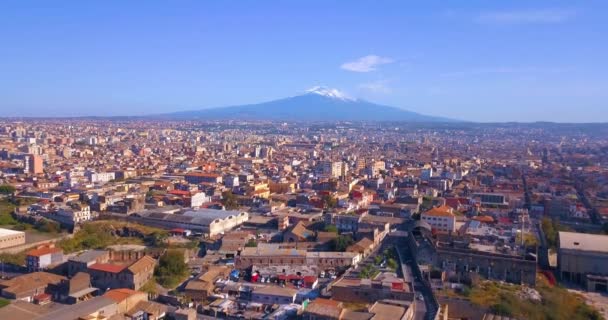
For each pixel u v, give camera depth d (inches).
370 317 7514.8
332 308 7755.9
